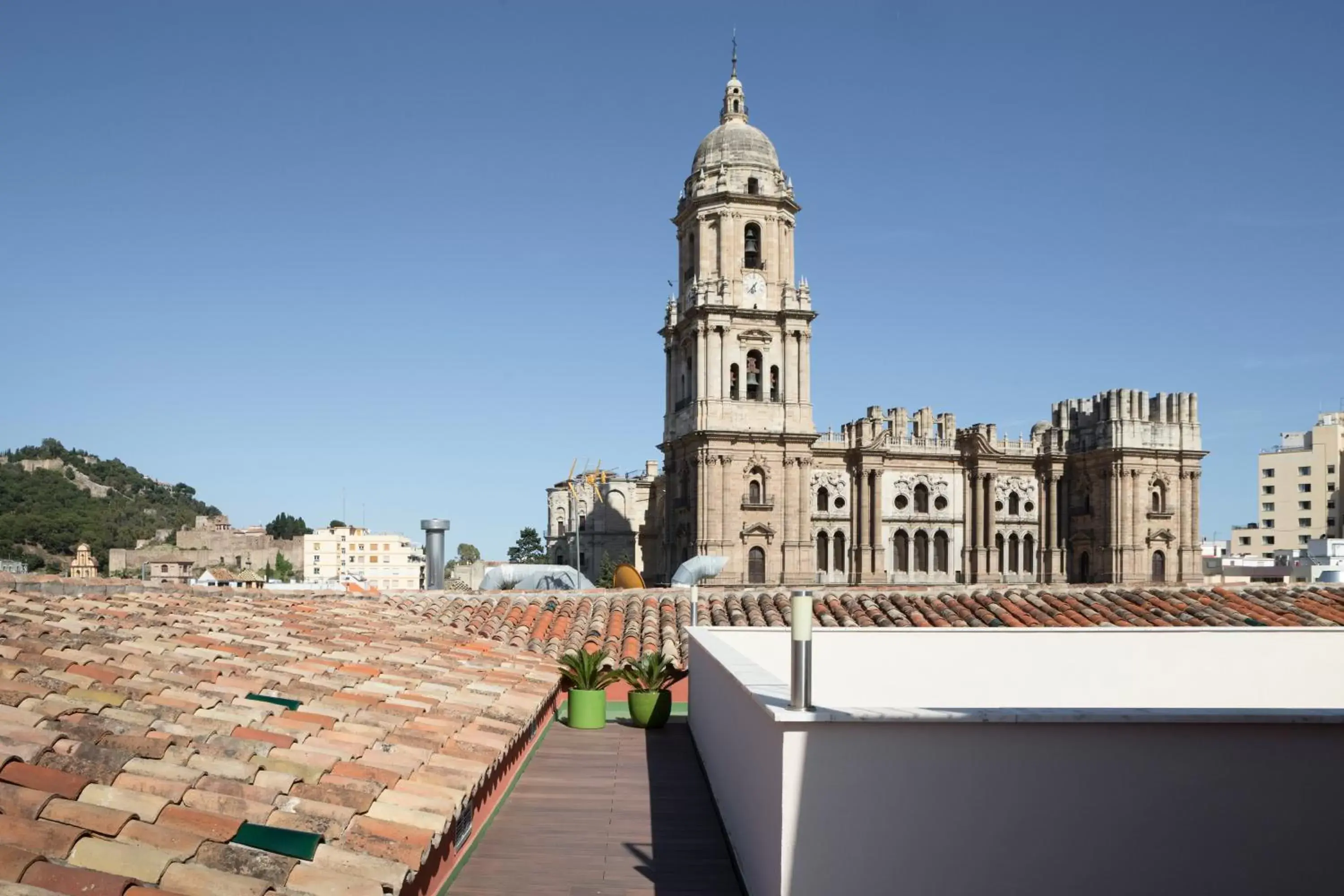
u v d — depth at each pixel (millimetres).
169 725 10641
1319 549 124375
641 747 20078
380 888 7855
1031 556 108625
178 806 8422
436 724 13703
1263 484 167500
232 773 9594
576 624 28891
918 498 104688
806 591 10250
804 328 91875
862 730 9883
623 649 26688
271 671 15117
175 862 7211
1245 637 19953
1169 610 28984
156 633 16359
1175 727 10078
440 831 9594
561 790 16609
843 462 103375
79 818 7500
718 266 92188
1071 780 9992
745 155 92938
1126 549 103688
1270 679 19922
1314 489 163250
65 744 8961
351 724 12625
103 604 19109
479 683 17828
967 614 29188
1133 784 10023
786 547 91188
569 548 132625
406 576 199375
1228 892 10023
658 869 12828
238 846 7914
